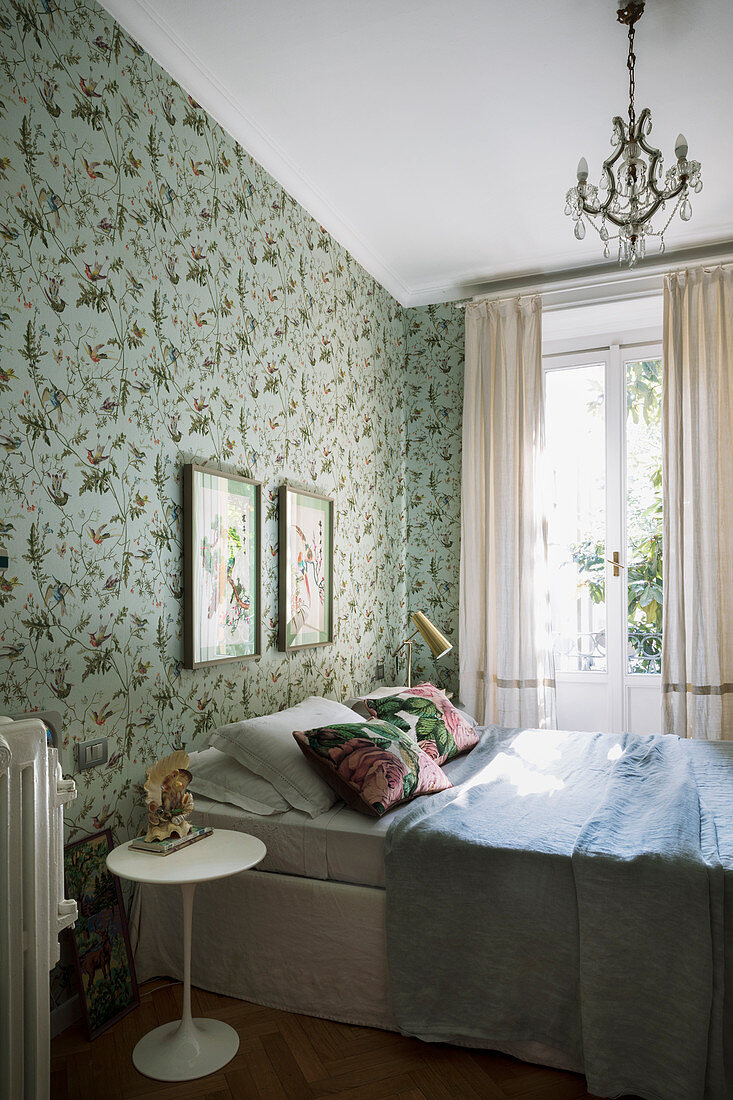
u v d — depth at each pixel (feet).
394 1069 6.05
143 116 7.59
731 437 11.80
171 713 7.91
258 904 7.03
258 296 9.61
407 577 14.51
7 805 4.24
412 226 11.88
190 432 8.25
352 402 12.37
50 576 6.39
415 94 8.63
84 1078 5.91
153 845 6.26
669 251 12.46
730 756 9.12
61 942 6.54
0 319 5.93
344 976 6.70
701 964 5.40
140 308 7.51
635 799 7.42
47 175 6.40
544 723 12.81
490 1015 6.10
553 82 8.43
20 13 6.15
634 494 13.33
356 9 7.32
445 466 14.29
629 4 7.23
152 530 7.63
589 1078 5.57
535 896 6.04
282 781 7.47
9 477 5.99
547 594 12.89
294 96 8.66
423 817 6.91
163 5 7.22
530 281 13.66
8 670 5.98
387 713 9.20
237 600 9.00
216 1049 6.23
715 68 8.18
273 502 9.93
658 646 13.07
